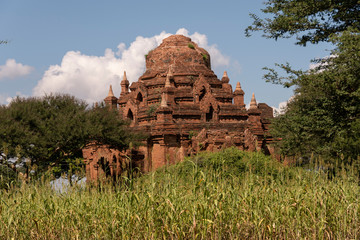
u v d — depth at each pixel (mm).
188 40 48000
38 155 31047
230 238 11445
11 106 32969
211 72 45938
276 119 37500
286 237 11844
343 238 11906
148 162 38969
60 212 12562
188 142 39594
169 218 11391
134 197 11930
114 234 11352
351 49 18609
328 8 20719
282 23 21234
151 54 46906
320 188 13117
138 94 44969
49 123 32531
